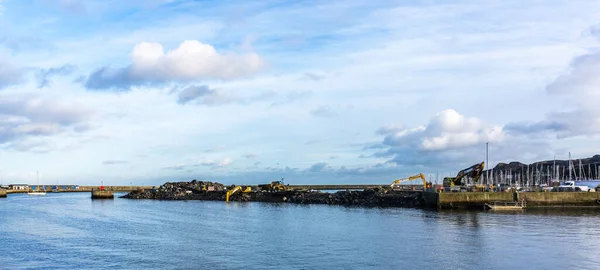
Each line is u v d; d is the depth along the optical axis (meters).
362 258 71.62
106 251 80.00
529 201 146.62
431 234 92.88
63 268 68.00
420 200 163.00
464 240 85.44
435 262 68.50
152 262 71.06
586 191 149.12
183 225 116.19
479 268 64.88
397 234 93.56
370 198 182.88
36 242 90.12
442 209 146.88
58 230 108.12
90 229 109.38
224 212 156.88
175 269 66.44
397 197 174.38
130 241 90.31
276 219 128.62
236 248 81.31
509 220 114.44
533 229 97.88
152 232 102.81
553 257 70.81
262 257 73.44
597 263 67.06
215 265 68.56
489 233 93.06
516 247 78.31
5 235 99.94
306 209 166.12
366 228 103.81
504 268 64.81
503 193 147.12
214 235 97.12
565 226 102.25
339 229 103.00
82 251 80.25
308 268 66.12
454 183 173.25
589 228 98.88
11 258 75.00
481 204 146.62
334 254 74.88
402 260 70.00
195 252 78.19
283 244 84.56
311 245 83.00
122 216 144.00
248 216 139.62
